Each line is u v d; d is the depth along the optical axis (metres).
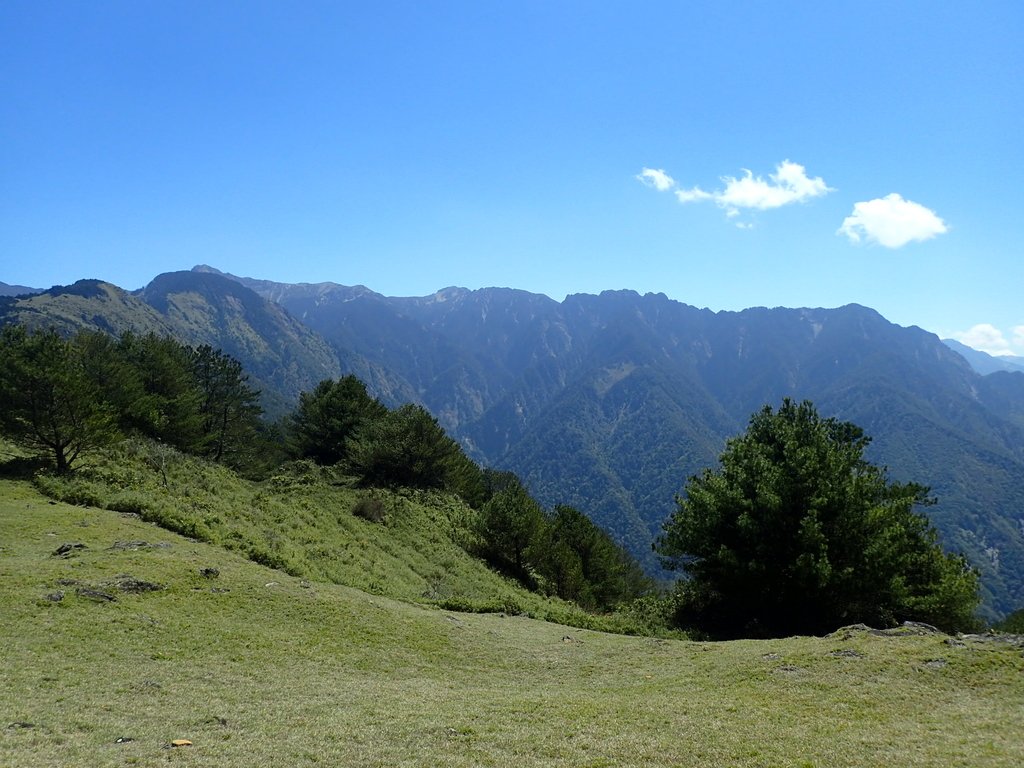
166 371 49.53
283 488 43.22
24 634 13.05
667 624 28.81
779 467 27.86
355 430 57.16
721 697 13.01
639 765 8.98
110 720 9.58
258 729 9.80
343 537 35.56
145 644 13.76
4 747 8.16
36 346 33.06
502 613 26.14
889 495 32.41
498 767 8.75
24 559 18.31
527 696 13.16
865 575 25.52
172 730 9.45
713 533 28.59
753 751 9.52
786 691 13.25
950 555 33.12
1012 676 13.58
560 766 8.88
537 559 42.88
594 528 53.81
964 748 9.57
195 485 36.19
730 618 29.39
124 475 33.34
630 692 13.93
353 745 9.37
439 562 37.53
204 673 12.70
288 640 15.85
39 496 28.11
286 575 22.91
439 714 11.16
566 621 26.19
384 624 18.72
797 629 27.27
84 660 12.31
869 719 11.30
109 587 16.41
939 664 14.36
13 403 31.34
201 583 18.44
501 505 42.84
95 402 36.03
